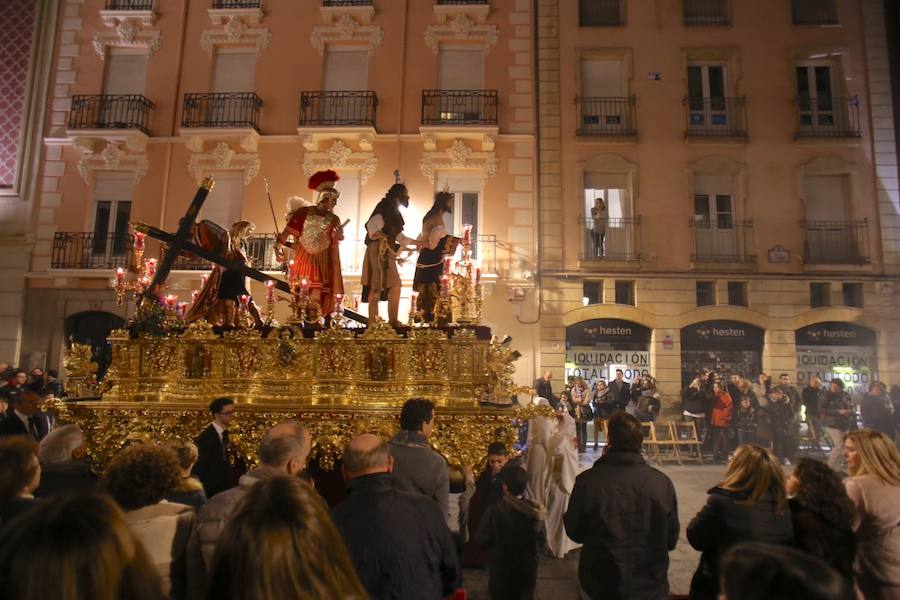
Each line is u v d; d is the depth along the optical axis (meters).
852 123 16.22
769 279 15.70
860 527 3.48
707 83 16.69
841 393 13.45
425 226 6.69
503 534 4.52
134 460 2.79
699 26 16.61
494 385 5.76
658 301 15.67
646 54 16.55
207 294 6.86
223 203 16.33
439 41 16.72
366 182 16.05
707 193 16.28
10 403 10.03
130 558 1.53
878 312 15.55
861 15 16.59
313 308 6.24
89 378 6.20
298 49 16.77
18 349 15.76
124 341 5.98
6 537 1.51
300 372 5.75
